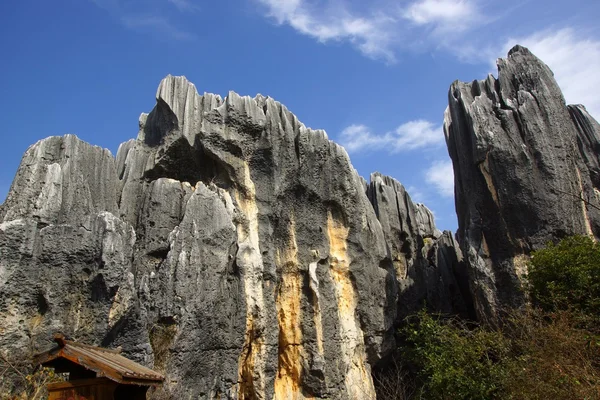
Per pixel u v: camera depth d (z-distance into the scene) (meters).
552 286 28.83
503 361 25.91
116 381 10.37
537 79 38.72
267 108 34.81
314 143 35.28
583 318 24.83
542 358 21.86
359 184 37.81
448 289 41.62
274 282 31.39
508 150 35.84
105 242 24.38
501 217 34.94
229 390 26.88
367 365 33.94
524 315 28.31
